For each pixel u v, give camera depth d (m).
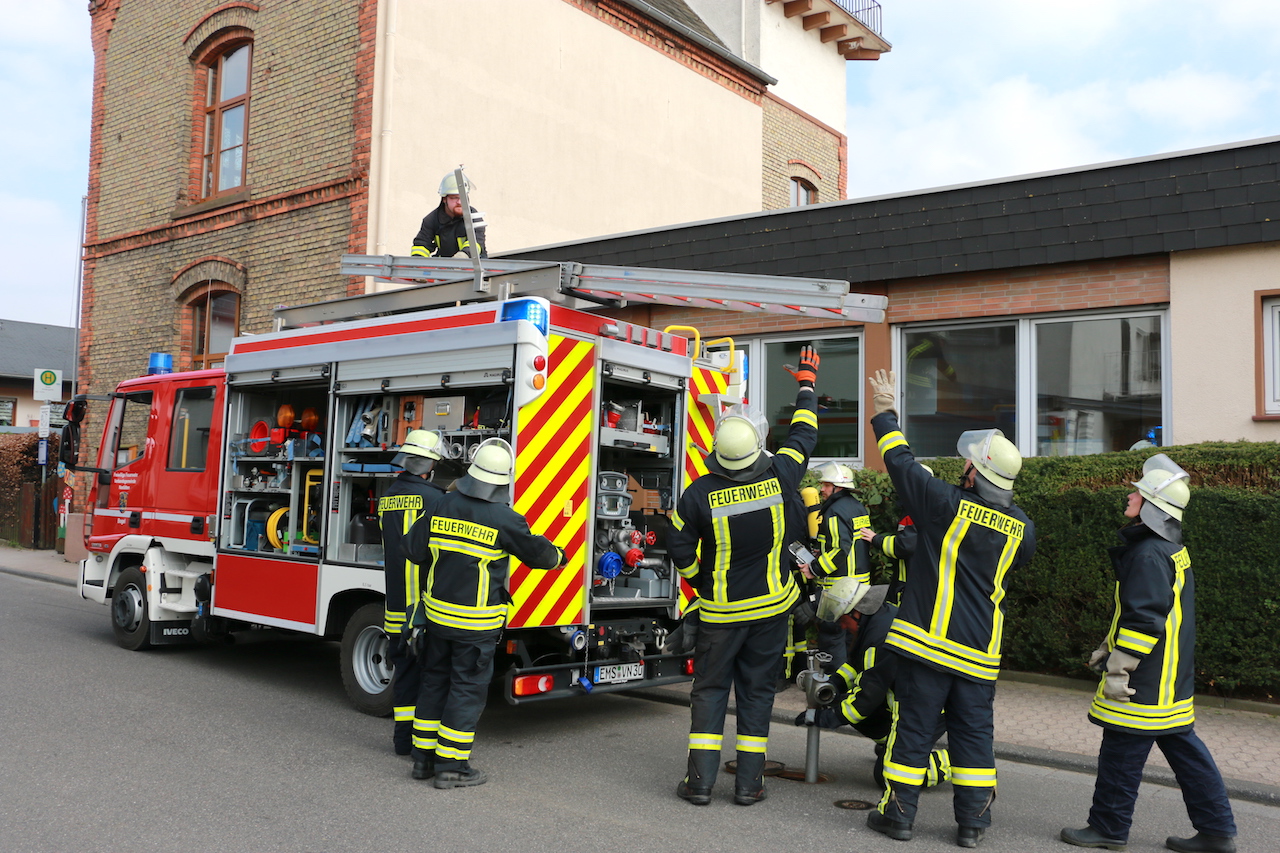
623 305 6.90
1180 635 4.25
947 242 8.75
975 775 4.30
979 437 4.48
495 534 5.02
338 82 12.70
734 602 4.82
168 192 14.78
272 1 13.48
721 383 7.17
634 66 16.59
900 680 4.47
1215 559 6.69
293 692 7.25
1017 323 8.73
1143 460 7.14
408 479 5.45
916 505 4.48
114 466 9.19
